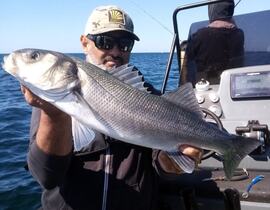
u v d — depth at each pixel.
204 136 0.64
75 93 0.57
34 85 0.56
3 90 4.80
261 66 0.94
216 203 0.75
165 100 0.63
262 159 0.81
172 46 1.10
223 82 0.95
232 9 1.08
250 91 0.92
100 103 0.58
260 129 0.82
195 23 1.17
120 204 0.67
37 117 0.65
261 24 1.11
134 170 0.68
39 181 0.61
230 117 0.92
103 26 0.73
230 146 0.66
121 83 0.61
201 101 0.96
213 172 0.81
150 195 0.71
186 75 1.14
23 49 0.58
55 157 0.59
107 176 0.67
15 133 2.28
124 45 0.75
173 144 0.63
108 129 0.59
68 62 0.57
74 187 0.67
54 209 0.68
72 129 0.60
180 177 0.79
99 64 0.75
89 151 0.67
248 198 0.72
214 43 1.09
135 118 0.60
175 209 0.78
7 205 1.30
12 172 1.60
